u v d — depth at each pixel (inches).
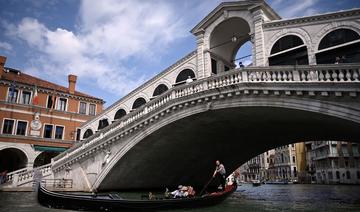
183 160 827.4
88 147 757.9
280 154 2583.7
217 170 574.9
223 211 463.2
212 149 818.8
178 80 753.6
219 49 726.5
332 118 434.6
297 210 489.4
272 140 789.2
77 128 1158.3
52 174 861.2
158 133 634.8
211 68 685.9
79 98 1189.7
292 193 984.9
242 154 940.0
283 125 609.0
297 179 2335.1
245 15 629.9
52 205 438.3
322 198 748.0
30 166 1019.9
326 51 513.3
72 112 1157.7
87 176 762.8
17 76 1128.2
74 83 1209.4
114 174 724.7
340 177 1846.7
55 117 1114.7
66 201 422.3
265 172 2869.1
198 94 542.9
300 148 2345.0
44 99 1109.7
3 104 1010.7
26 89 1073.5
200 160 869.8
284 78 455.5
